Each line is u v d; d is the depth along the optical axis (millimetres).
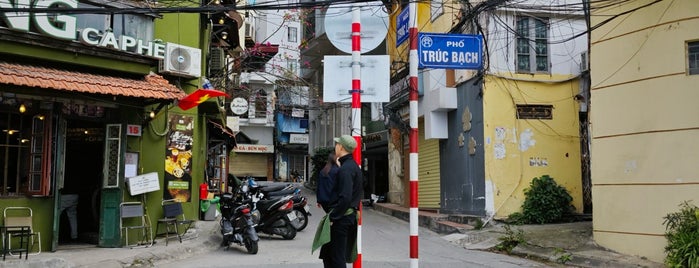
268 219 11750
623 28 9664
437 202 16609
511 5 13406
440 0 15781
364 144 24406
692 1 8805
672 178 8797
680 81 8844
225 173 22953
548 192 13055
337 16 6215
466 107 14523
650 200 9055
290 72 23609
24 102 9281
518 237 10992
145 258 9047
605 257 9117
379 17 6203
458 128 15039
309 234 12898
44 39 9172
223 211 10648
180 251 9789
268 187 13000
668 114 8938
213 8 8273
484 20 13586
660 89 9062
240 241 10148
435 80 16219
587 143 13758
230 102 20297
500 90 13578
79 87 8805
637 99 9375
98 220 11312
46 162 9398
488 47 13625
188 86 12047
